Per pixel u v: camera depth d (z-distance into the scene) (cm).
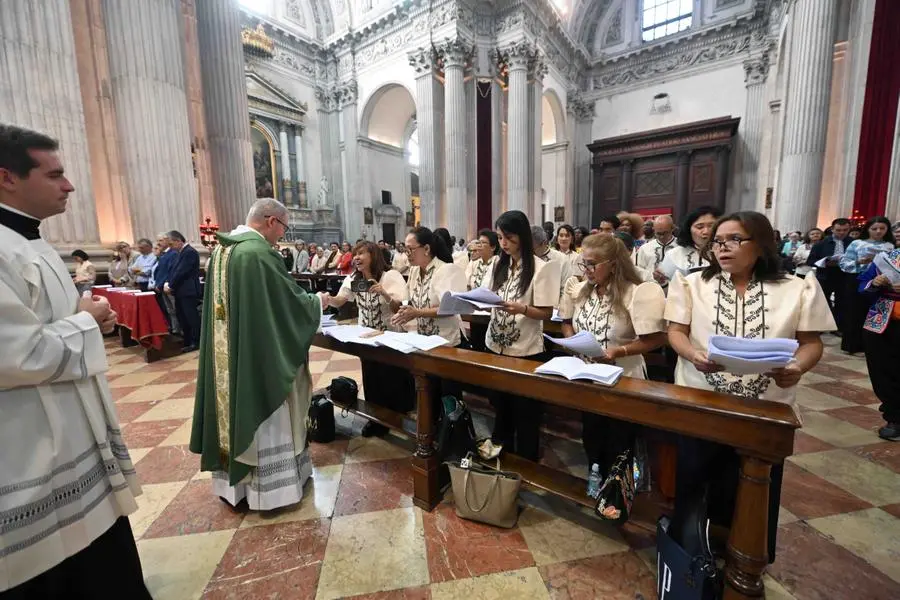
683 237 288
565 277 325
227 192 880
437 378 235
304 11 1728
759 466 124
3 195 110
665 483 181
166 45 659
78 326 116
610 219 414
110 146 666
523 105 1391
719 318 150
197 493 226
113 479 129
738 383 152
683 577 132
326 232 1819
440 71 1415
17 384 102
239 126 887
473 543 184
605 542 184
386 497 220
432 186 1423
